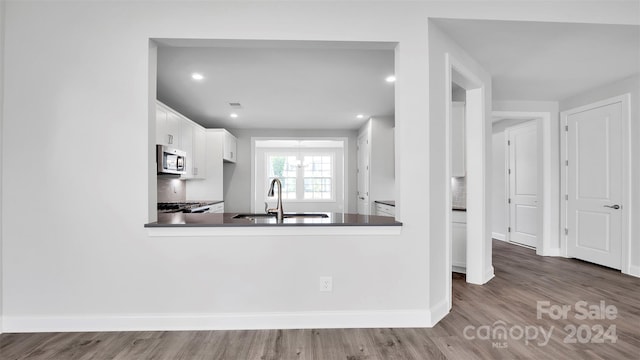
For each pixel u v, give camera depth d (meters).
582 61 2.95
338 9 2.19
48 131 2.08
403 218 2.21
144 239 2.13
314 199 7.87
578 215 4.08
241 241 2.17
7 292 2.09
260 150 7.87
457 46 2.60
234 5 2.15
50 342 1.97
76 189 2.09
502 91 3.89
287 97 4.11
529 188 5.05
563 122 4.26
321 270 2.20
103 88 2.09
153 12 2.12
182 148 4.32
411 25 2.21
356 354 1.85
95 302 2.11
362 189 6.02
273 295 2.18
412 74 2.21
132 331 2.12
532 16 2.22
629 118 3.41
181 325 2.14
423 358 1.81
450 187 2.45
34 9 2.07
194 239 2.15
